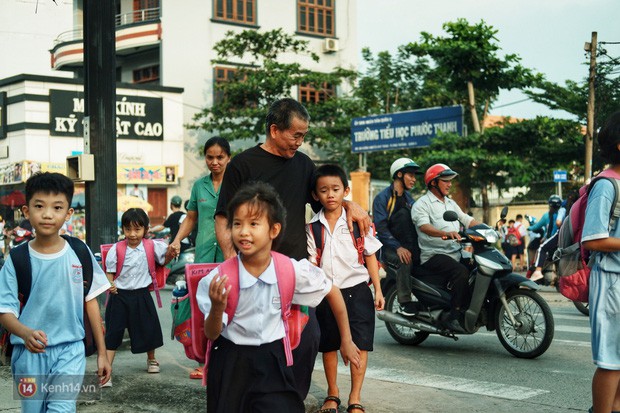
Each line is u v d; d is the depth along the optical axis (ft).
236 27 102.06
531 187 85.66
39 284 10.78
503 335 23.31
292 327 11.03
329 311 15.75
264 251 10.21
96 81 22.35
